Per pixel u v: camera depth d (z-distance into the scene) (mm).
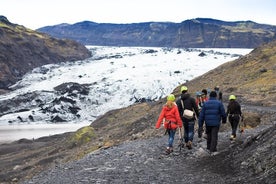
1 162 59844
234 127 17375
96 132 55344
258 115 25250
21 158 60094
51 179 14078
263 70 65875
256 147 12594
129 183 12320
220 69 84688
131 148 19125
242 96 45375
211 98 15336
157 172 13516
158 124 16203
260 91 48406
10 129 164375
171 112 16234
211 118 15109
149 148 18500
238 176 11312
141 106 69000
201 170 13125
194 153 15711
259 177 10445
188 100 16375
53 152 53344
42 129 164500
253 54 84000
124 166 14922
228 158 13586
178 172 13266
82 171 14773
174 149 17234
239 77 69250
